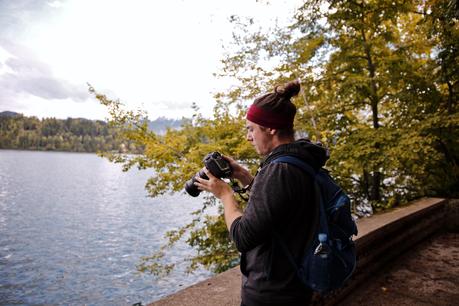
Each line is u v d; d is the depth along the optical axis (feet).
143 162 18.26
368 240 11.57
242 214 3.99
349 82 20.39
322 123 20.94
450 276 12.12
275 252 3.80
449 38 19.44
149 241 213.25
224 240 22.79
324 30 20.74
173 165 18.45
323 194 3.94
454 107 21.72
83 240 213.66
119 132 18.07
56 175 632.38
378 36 21.36
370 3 21.57
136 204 359.66
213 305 6.41
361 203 24.97
